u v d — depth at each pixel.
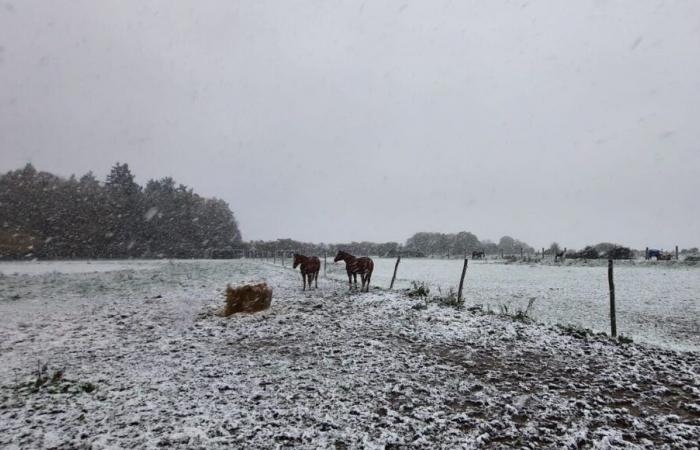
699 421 5.92
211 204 92.19
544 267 41.16
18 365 8.96
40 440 5.36
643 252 54.25
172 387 7.28
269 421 5.88
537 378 7.67
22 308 16.72
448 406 6.48
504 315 12.68
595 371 8.05
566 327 11.45
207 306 16.20
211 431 5.57
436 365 8.38
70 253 69.44
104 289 22.62
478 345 9.84
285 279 25.31
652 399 6.73
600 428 5.68
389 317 12.74
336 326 11.85
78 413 6.20
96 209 75.81
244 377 7.79
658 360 8.65
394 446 5.23
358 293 17.44
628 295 19.69
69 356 9.57
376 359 8.78
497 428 5.74
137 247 76.38
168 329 12.33
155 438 5.36
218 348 9.98
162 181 99.75
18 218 70.19
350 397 6.77
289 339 10.62
